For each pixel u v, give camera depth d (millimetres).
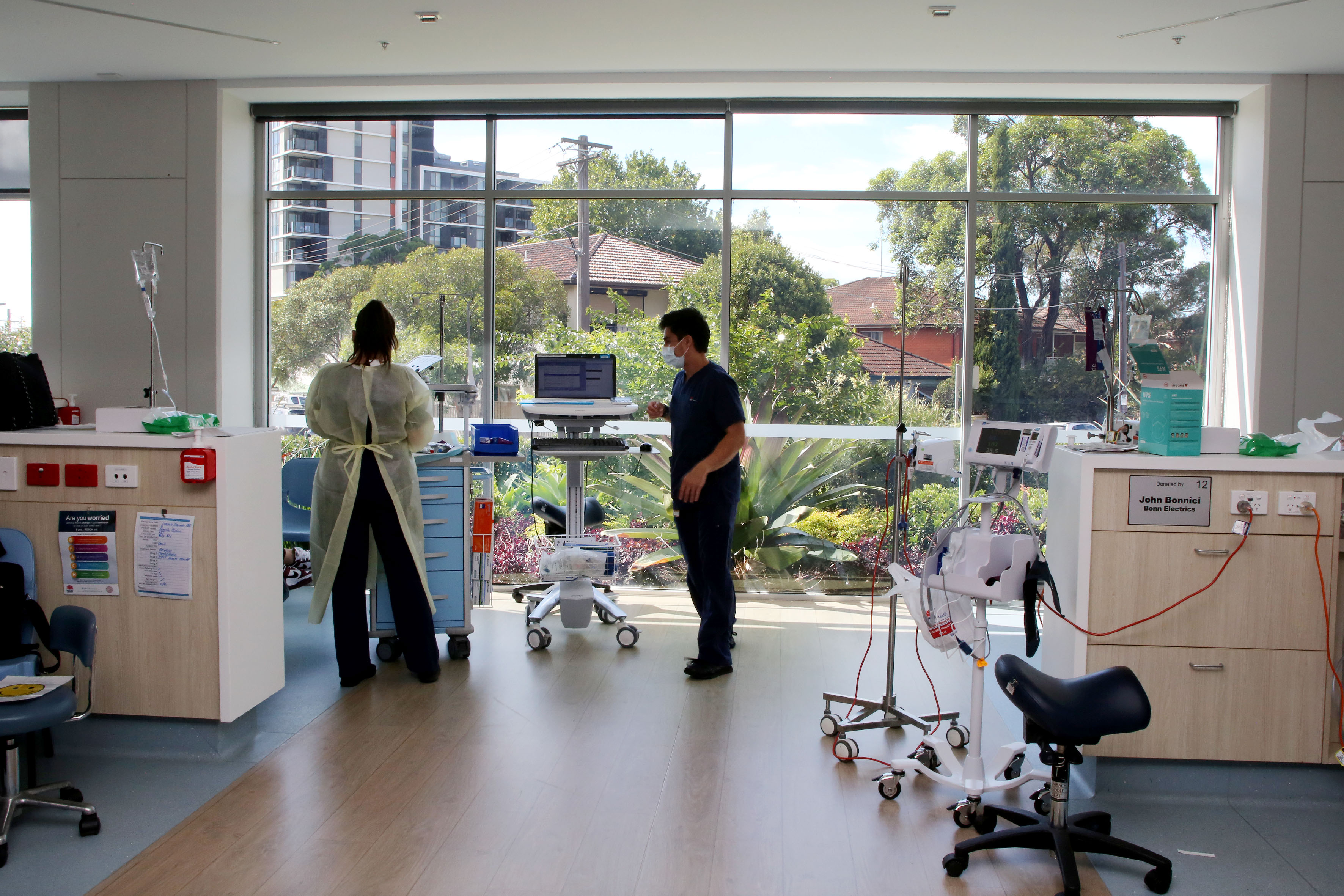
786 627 4652
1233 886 2340
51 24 4145
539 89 4980
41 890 2234
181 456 2895
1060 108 5023
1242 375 4871
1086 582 2783
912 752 3113
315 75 4922
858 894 2268
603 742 3162
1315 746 2779
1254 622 2762
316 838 2494
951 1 3793
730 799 2752
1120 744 2805
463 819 2602
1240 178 4906
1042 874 2383
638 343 5301
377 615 4020
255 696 3119
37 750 3006
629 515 5367
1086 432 3221
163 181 5043
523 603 5090
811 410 5250
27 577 2865
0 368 3070
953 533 2707
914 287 5184
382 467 3658
